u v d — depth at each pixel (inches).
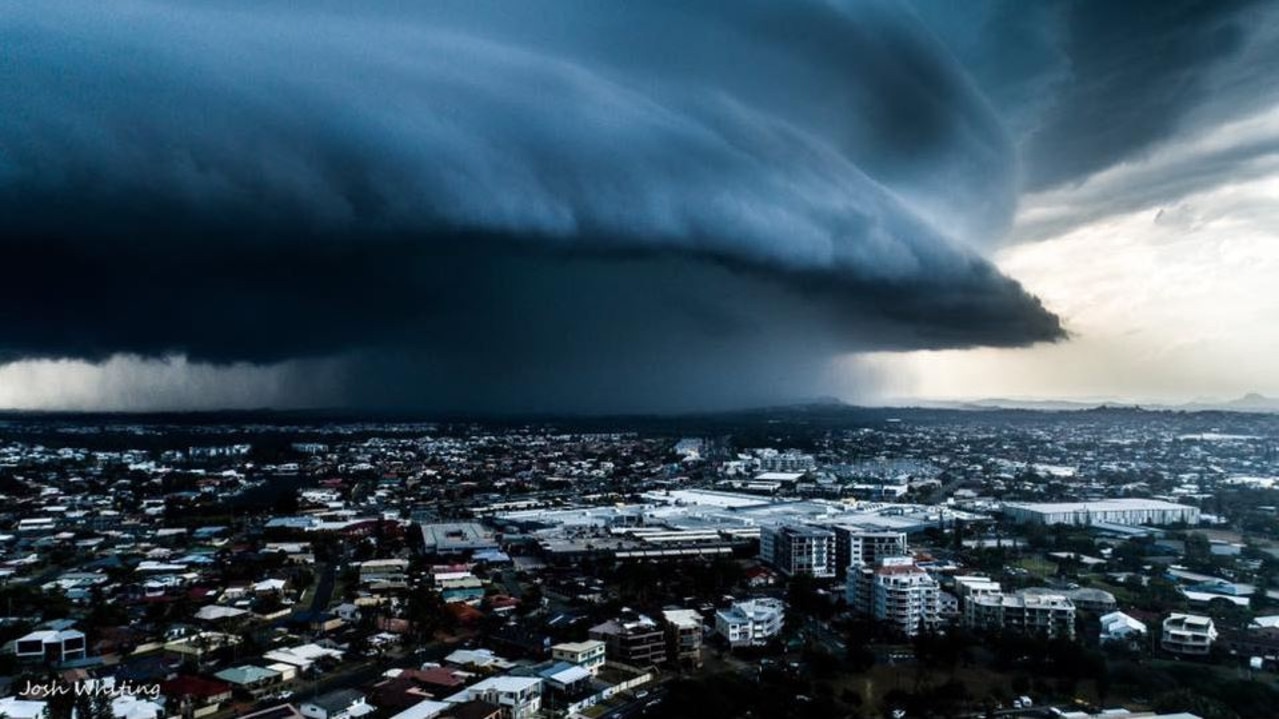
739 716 6796.3
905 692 7126.0
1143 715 6496.1
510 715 6609.3
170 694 6791.3
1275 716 6870.1
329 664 7746.1
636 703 7042.3
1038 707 7042.3
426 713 6382.9
